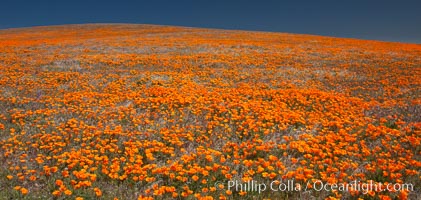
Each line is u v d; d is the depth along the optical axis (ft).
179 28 213.66
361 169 24.99
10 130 31.71
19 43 118.83
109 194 21.20
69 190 20.90
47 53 90.63
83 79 56.65
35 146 27.55
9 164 24.76
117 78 57.41
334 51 100.01
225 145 28.25
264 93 45.37
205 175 22.63
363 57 87.61
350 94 49.93
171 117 36.32
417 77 59.88
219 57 84.33
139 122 33.86
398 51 102.99
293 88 51.24
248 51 96.73
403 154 27.55
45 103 41.63
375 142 30.22
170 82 53.88
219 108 37.32
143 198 19.48
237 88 50.85
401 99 45.52
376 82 57.72
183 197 21.09
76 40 130.52
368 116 37.99
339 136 30.35
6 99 41.52
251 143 28.94
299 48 106.83
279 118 34.12
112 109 38.63
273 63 77.46
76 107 39.09
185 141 29.99
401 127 33.83
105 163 24.20
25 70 63.52
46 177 23.15
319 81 58.23
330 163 25.13
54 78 56.49
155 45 108.99
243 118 35.22
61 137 29.53
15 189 21.07
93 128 31.42
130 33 173.58
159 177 23.50
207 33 170.19
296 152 27.35
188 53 91.66
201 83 54.13
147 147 28.19
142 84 53.01
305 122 34.78
